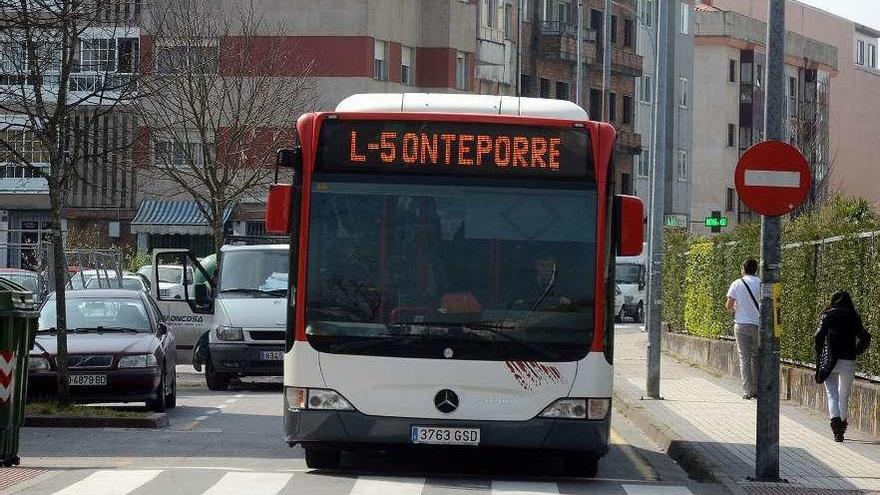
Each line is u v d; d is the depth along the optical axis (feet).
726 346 128.26
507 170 59.47
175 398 103.45
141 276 165.68
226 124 200.44
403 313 58.44
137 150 175.11
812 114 329.93
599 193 59.36
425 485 58.08
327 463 63.87
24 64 95.96
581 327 58.39
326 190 59.41
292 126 203.62
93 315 96.43
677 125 367.04
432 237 58.90
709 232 375.25
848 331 75.36
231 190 200.44
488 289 58.54
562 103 62.03
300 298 58.85
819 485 59.98
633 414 93.61
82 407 86.99
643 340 188.44
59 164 90.63
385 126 59.67
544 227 59.00
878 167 460.96
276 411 95.50
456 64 270.26
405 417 58.03
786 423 84.64
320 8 245.24
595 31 339.77
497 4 294.87
